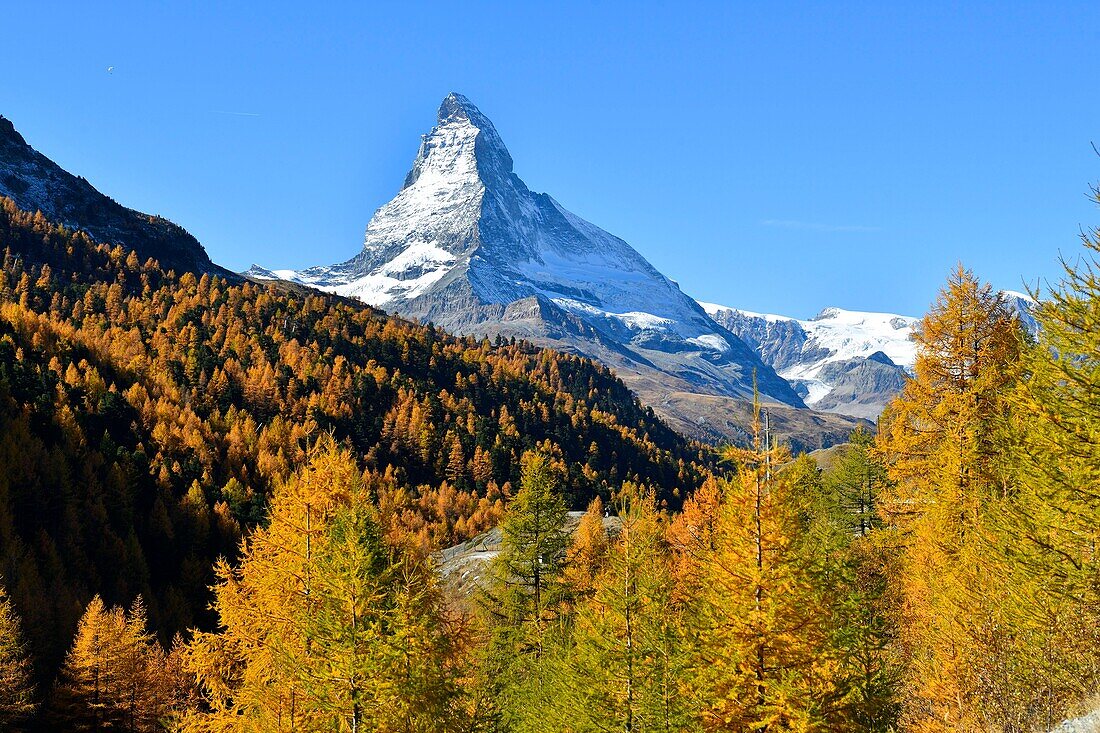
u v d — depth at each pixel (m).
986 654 21.17
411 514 113.56
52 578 79.94
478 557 63.38
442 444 165.62
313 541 22.41
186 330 187.25
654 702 20.44
